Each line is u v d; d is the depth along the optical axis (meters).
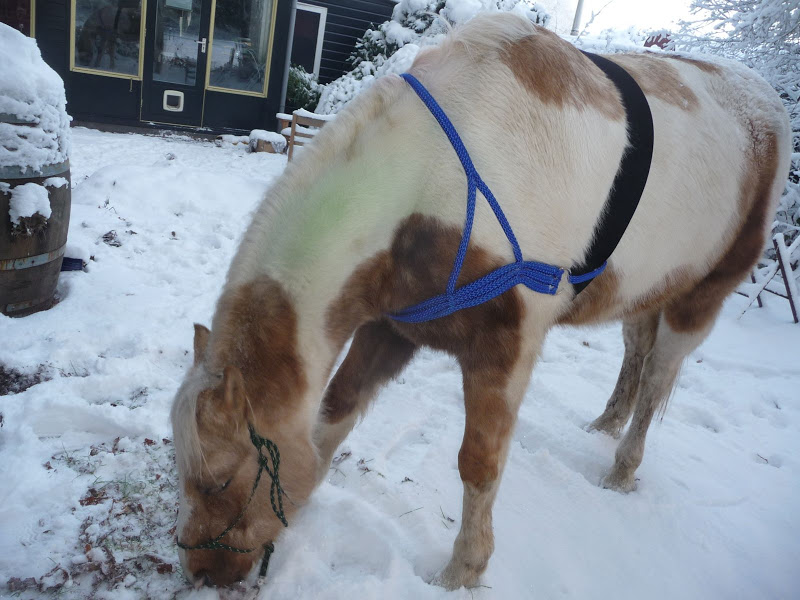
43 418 2.45
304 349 1.60
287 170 1.66
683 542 2.38
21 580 1.79
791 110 6.01
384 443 2.70
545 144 1.74
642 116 1.98
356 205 1.62
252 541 1.66
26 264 3.15
